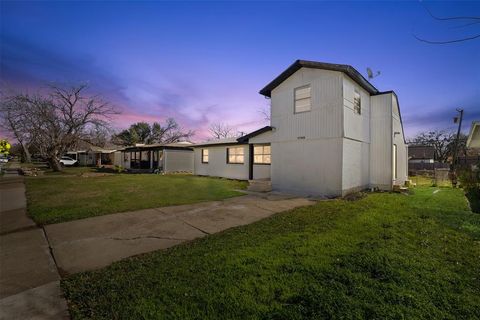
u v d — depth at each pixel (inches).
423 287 105.0
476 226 197.2
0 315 91.4
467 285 108.2
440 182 550.9
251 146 538.0
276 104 430.6
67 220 226.2
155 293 101.3
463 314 88.4
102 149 1401.3
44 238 179.6
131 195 358.9
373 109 430.0
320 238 166.2
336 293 99.6
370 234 176.2
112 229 199.3
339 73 344.2
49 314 91.9
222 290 102.6
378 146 421.1
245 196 356.5
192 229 198.5
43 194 371.9
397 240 163.6
